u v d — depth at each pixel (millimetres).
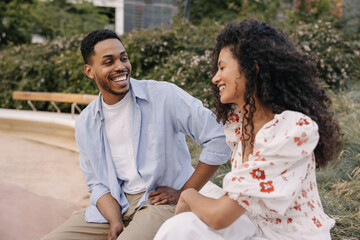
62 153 4930
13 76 7691
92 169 2314
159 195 2102
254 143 1472
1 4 12133
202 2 8703
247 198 1399
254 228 1562
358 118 4211
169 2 10086
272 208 1389
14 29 12297
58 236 2035
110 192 2223
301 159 1410
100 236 2104
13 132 6059
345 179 3189
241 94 1513
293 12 7770
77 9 12508
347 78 5684
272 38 1469
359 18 7293
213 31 6723
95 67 2125
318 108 1467
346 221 2545
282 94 1428
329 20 7453
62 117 6027
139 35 6684
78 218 2152
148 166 2154
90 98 5637
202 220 1516
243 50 1457
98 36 2119
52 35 12625
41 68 7242
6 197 3537
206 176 2160
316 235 1485
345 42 6066
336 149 1545
